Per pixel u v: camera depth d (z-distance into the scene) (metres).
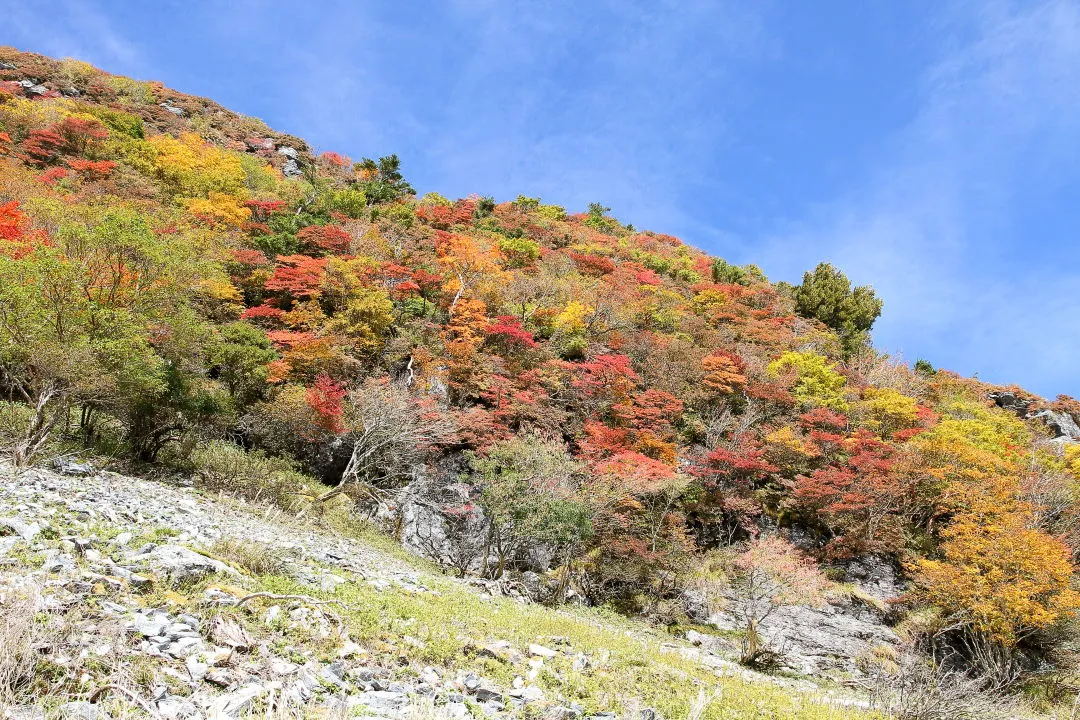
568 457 20.39
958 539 20.00
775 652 16.69
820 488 23.58
